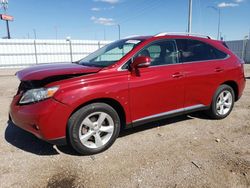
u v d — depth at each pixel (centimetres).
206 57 477
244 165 326
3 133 439
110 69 364
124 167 323
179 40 446
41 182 290
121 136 425
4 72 1869
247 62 2761
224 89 503
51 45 2570
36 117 320
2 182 290
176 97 430
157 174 306
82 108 341
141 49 396
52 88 323
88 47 2758
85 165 329
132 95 376
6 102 700
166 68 413
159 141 405
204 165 327
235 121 505
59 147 382
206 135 431
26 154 360
